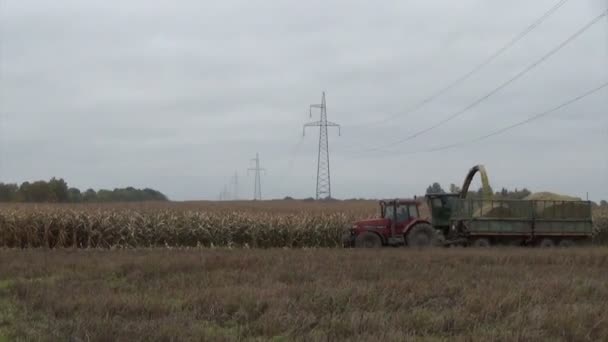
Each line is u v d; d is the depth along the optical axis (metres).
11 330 8.47
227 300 10.04
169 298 10.78
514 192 39.91
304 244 29.80
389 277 13.14
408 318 8.76
